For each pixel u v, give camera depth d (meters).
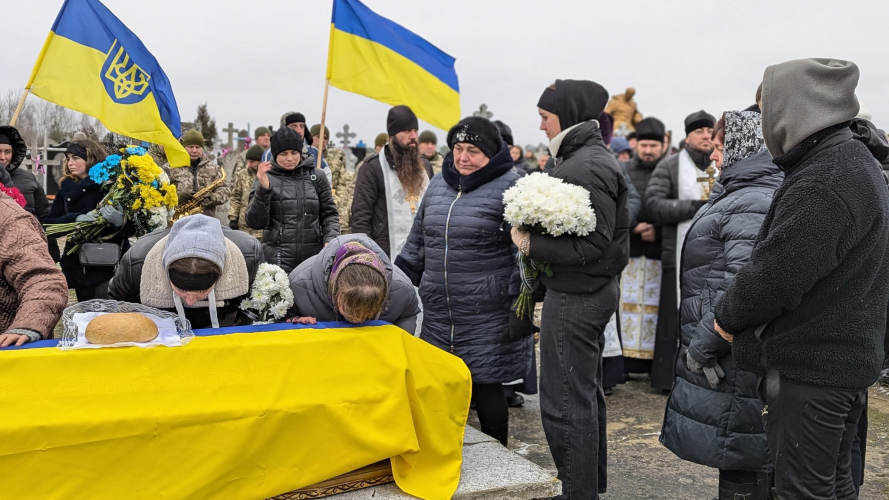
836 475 2.61
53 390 2.32
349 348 2.71
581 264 3.01
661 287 5.52
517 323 3.36
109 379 2.39
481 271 3.42
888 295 2.34
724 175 2.96
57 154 11.87
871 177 2.23
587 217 2.91
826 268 2.19
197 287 2.58
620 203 3.12
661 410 5.12
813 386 2.29
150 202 4.58
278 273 2.91
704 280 2.95
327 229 5.11
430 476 2.75
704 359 2.80
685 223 5.39
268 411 2.49
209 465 2.42
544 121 3.29
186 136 6.71
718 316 2.49
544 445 4.38
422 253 3.74
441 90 6.72
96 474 2.31
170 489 2.38
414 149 5.21
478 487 2.73
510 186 3.42
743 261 2.71
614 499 3.64
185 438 2.40
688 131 5.55
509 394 5.15
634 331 5.77
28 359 2.33
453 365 2.96
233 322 3.07
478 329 3.46
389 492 2.68
